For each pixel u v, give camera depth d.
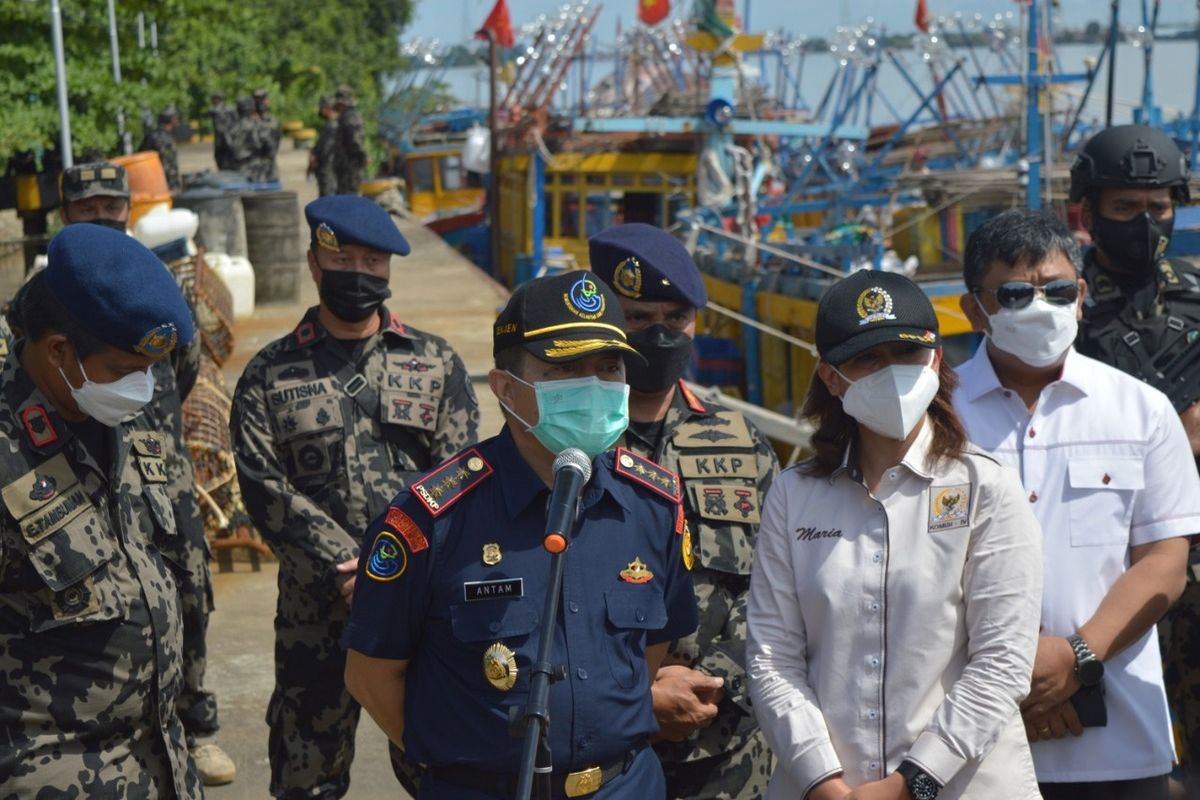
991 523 2.77
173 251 7.88
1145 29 18.70
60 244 2.82
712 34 25.59
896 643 2.77
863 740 2.77
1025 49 18.95
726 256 20.50
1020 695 2.69
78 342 2.79
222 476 6.59
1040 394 3.33
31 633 2.85
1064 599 3.22
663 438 3.43
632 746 2.64
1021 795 2.73
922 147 26.73
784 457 13.44
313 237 3.91
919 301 2.77
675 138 27.45
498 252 30.69
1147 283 4.07
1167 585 3.19
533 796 2.45
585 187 28.09
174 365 4.44
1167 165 3.96
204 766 4.51
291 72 43.84
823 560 2.84
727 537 3.33
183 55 23.56
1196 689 3.85
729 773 3.37
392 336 4.05
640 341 3.29
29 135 14.06
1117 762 3.18
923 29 25.38
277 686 3.99
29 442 2.86
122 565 2.96
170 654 3.06
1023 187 17.94
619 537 2.64
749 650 2.92
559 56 28.83
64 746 2.89
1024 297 3.22
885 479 2.83
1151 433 3.27
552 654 2.54
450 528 2.59
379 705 2.71
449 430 4.05
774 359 18.80
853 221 24.94
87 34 16.58
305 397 3.92
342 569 3.77
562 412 2.53
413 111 44.53
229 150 24.64
